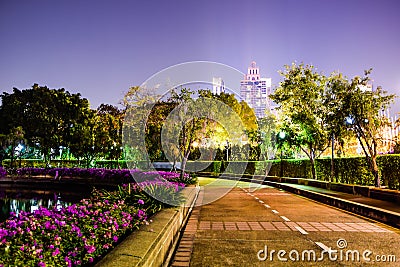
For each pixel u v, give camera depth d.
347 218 13.85
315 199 21.69
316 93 28.81
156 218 8.90
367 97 21.16
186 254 8.20
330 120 23.11
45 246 5.25
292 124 30.53
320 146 30.19
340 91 22.59
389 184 21.14
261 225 12.20
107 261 4.82
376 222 12.81
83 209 8.02
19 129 43.09
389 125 22.73
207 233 10.77
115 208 9.05
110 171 35.88
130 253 5.25
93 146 44.72
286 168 40.81
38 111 47.66
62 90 50.03
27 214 6.98
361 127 21.88
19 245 4.91
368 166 23.50
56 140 47.34
